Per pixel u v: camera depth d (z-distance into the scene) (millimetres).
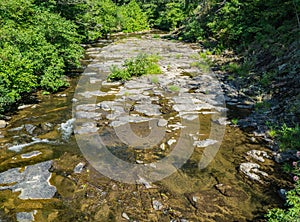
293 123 7297
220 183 5406
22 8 11945
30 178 5492
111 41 24938
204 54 17125
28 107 9250
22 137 7184
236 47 16297
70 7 20234
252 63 12648
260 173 5633
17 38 9945
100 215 4598
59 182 5402
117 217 4555
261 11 15711
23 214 4574
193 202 4891
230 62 14469
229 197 5000
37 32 11641
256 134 7199
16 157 6230
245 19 16969
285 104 8367
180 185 5379
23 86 9250
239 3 17938
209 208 4738
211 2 24719
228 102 9539
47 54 11008
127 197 5035
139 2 45656
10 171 5691
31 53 9938
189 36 24188
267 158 6141
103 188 5266
